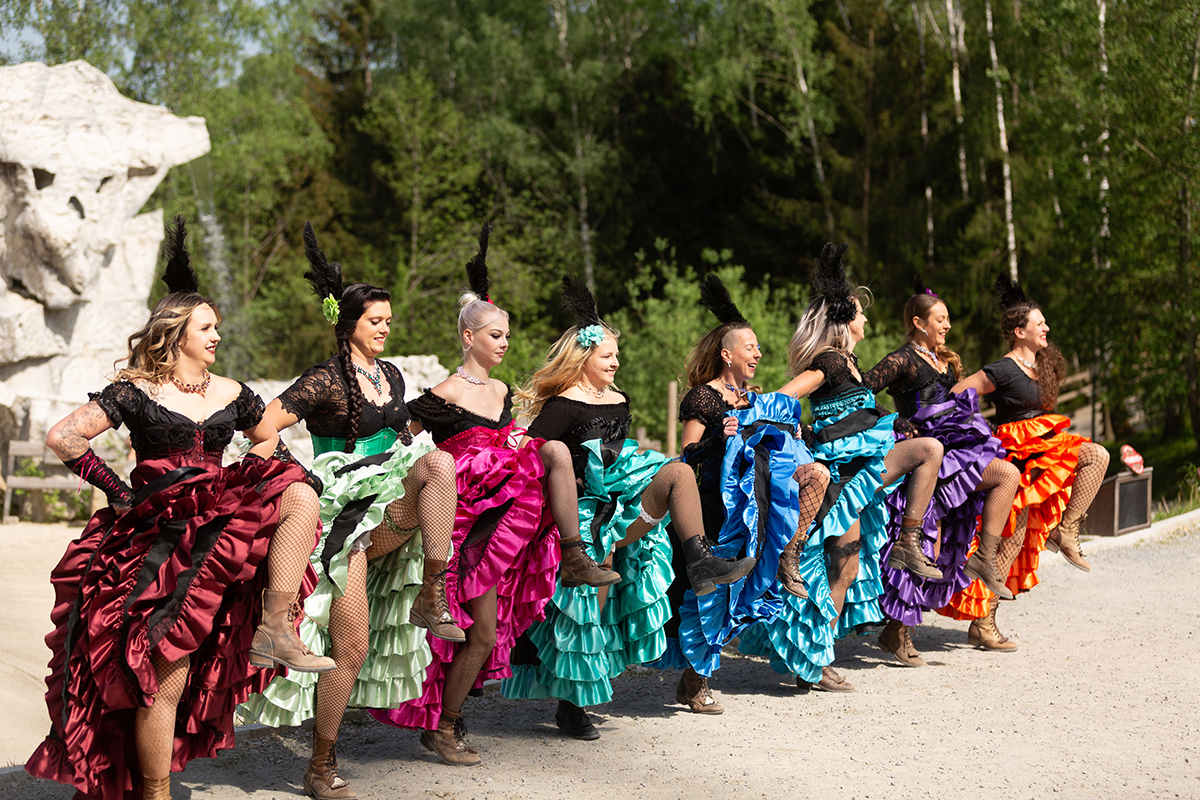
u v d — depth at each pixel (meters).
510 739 4.67
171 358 3.67
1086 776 4.05
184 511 3.39
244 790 3.95
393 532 4.11
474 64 31.41
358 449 4.25
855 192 30.31
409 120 31.25
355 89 39.00
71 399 14.15
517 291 29.89
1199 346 19.36
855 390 5.56
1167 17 18.53
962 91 29.94
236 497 3.45
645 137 34.25
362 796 3.90
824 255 5.72
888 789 3.95
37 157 15.94
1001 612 7.21
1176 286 19.25
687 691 5.10
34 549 11.33
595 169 31.11
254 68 32.38
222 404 3.78
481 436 4.48
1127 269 19.78
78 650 3.31
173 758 3.50
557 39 31.78
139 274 17.69
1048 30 20.55
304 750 4.46
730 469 4.99
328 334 32.00
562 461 4.43
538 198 32.69
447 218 31.44
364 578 3.95
